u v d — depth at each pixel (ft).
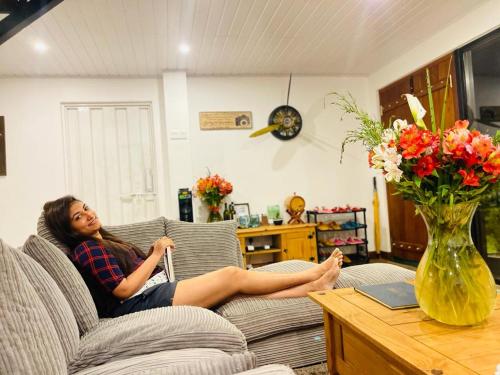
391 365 3.14
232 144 14.35
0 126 12.71
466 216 3.35
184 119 13.61
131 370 2.97
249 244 13.98
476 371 2.54
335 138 15.33
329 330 4.26
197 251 7.25
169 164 13.50
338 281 6.15
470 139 3.08
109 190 13.61
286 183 14.79
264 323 5.48
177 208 13.47
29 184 12.87
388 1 9.51
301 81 15.06
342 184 15.34
